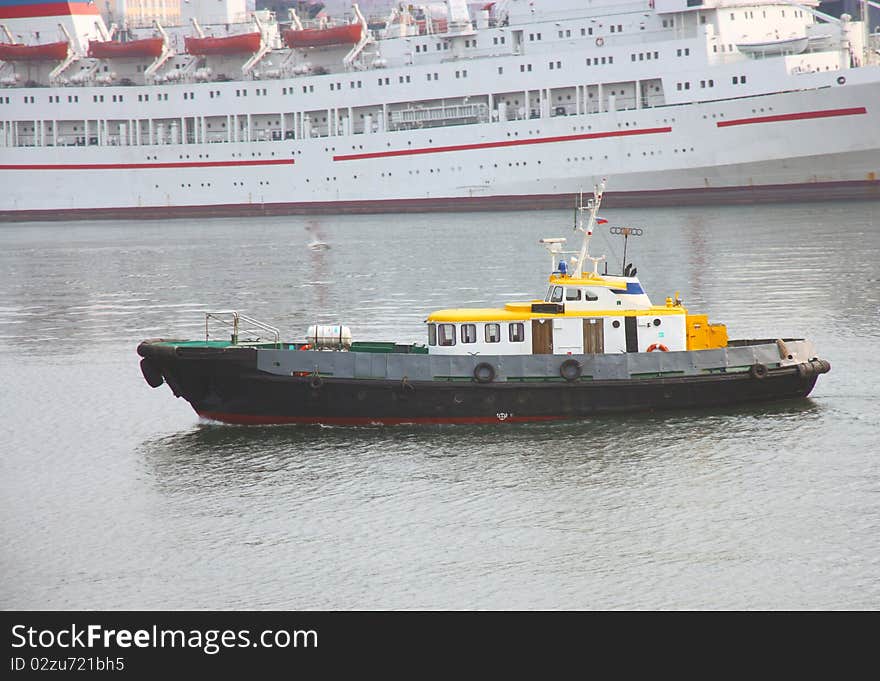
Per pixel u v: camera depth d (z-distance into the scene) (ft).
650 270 444.55
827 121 647.56
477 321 238.89
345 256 531.09
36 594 169.78
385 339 321.73
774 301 364.58
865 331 314.55
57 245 644.69
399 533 185.57
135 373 294.87
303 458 219.61
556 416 234.58
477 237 583.58
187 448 228.63
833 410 237.86
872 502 191.42
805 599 161.89
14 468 220.84
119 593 169.58
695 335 243.40
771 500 193.57
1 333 358.64
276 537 185.68
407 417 235.61
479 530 185.68
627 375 234.17
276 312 378.94
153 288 451.94
